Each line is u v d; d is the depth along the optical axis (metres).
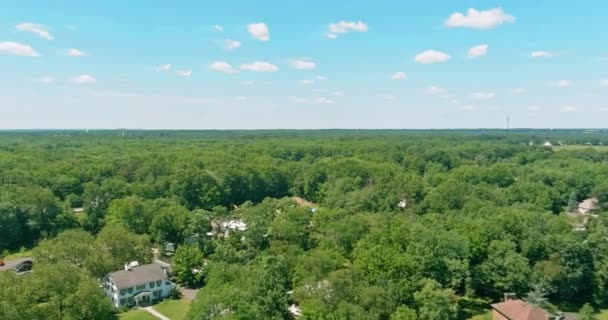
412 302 61.22
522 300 70.25
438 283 65.94
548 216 99.88
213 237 96.44
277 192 164.50
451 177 155.62
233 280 61.81
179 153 196.12
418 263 68.38
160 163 160.00
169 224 99.69
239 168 159.00
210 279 63.47
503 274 74.94
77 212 122.38
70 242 78.88
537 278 74.56
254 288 57.06
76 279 61.62
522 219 90.06
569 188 149.75
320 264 65.94
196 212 104.19
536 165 198.50
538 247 79.88
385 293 57.84
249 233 89.00
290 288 66.69
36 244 105.12
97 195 123.81
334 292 56.59
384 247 68.62
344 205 124.00
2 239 102.75
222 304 52.88
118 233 84.25
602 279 76.81
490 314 70.38
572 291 76.88
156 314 71.06
